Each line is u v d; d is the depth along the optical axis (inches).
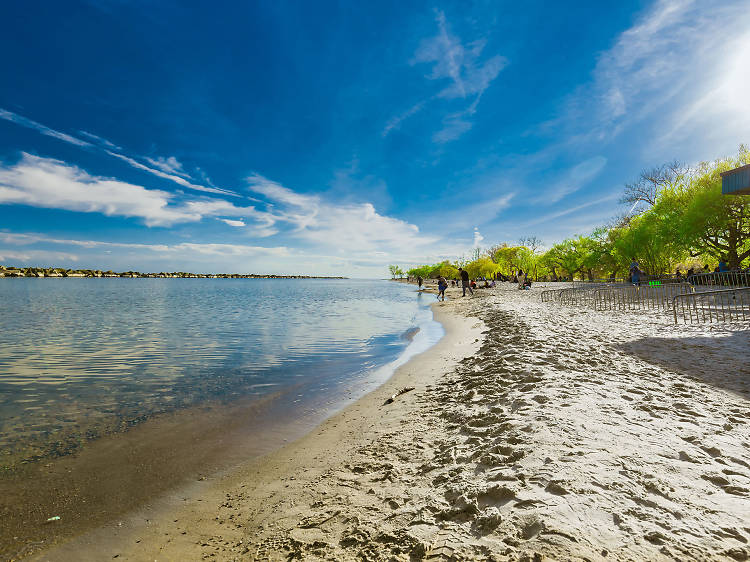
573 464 121.4
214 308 1141.1
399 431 190.2
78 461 173.5
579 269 2871.6
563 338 371.6
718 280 1015.0
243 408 249.8
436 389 263.3
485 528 95.0
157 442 195.5
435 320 751.7
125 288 2957.7
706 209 1219.9
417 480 134.0
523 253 3476.9
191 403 261.9
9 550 110.7
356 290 2768.2
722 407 180.9
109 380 327.3
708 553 79.3
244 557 101.3
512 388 224.4
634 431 149.9
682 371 252.1
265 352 447.2
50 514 130.5
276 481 149.6
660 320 503.8
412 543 94.8
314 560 94.9
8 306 1216.2
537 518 94.0
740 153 1252.5
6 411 248.1
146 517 127.5
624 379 233.0
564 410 173.5
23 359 419.5
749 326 408.5
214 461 172.2
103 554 108.0
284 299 1614.2
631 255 1674.5
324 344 500.4
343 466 156.5
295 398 270.1
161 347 486.3
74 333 620.4
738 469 117.8
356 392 280.7
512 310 692.1
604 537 85.7
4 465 170.1
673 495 103.0
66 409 251.9
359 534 103.7
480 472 128.0
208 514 128.0
